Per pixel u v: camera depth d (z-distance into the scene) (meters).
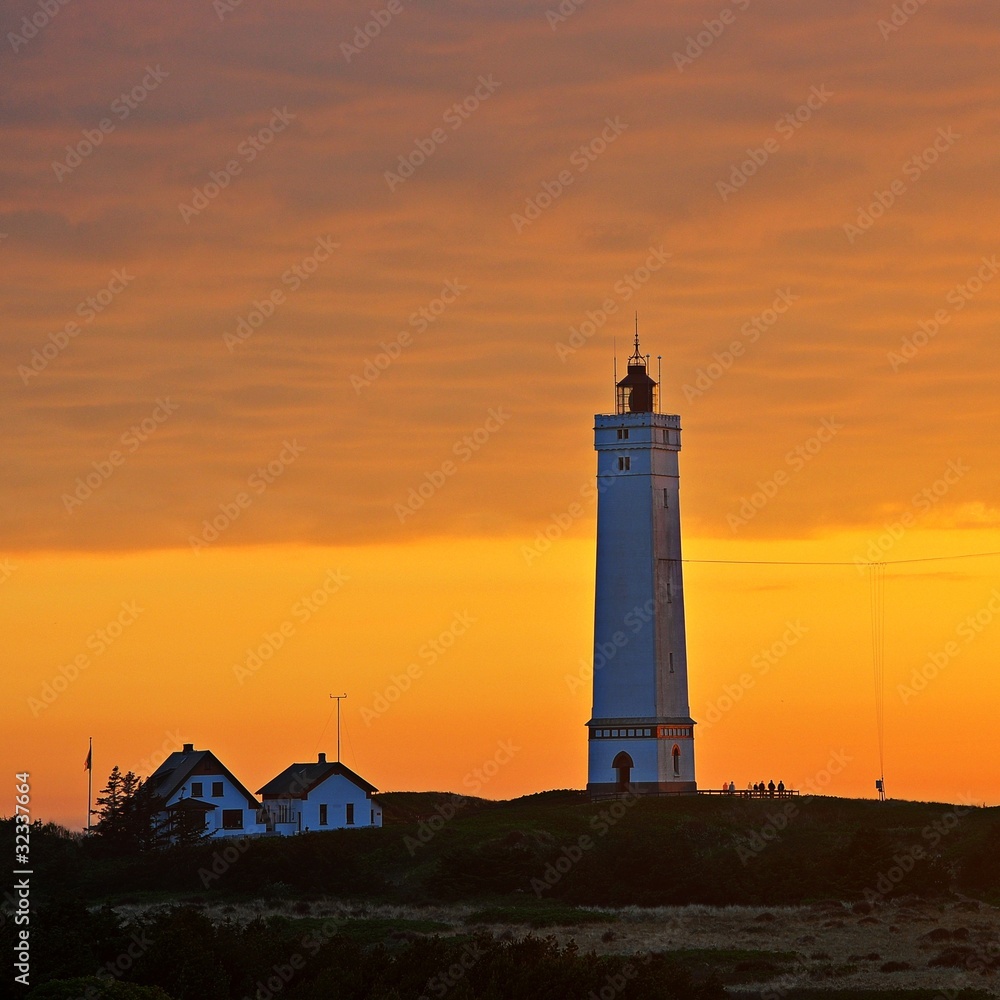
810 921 191.38
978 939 176.50
